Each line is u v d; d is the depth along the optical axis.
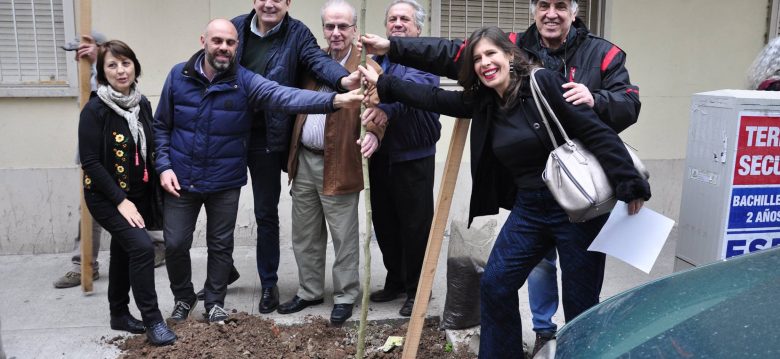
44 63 5.38
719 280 2.34
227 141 3.82
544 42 3.23
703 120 3.22
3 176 5.36
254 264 5.29
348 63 4.03
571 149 2.71
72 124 5.38
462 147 3.21
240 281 4.91
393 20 3.89
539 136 2.81
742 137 3.05
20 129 5.34
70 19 5.25
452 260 3.92
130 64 3.62
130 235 3.62
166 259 3.96
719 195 3.12
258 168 4.21
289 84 4.05
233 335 3.84
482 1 5.90
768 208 3.14
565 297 3.00
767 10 6.23
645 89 6.14
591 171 2.66
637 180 2.62
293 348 3.79
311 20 5.53
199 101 3.75
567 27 3.12
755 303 2.10
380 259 5.46
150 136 3.77
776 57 3.41
